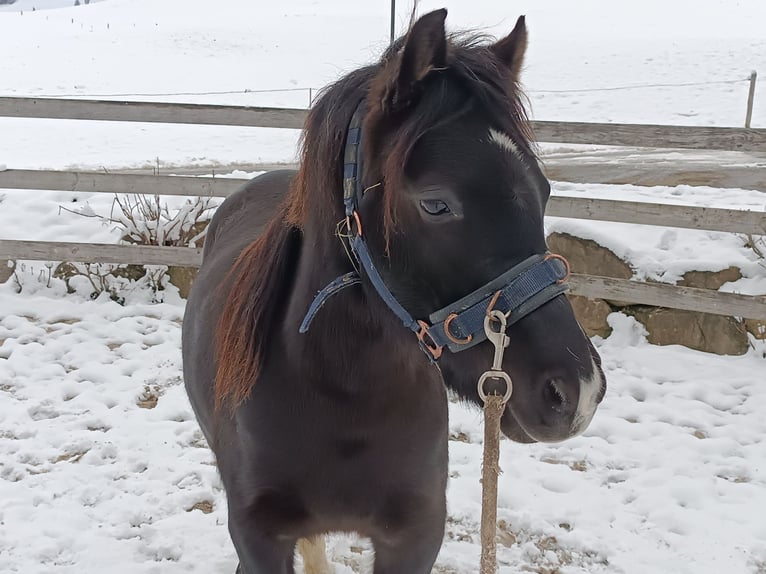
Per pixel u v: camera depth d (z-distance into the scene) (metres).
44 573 2.44
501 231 1.19
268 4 32.94
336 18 26.72
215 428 1.78
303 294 1.49
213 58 19.06
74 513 2.74
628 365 4.04
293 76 16.66
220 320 1.68
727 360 4.09
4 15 30.72
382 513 1.59
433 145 1.18
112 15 30.62
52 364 3.89
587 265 4.50
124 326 4.40
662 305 4.11
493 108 1.20
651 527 2.75
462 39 1.36
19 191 5.41
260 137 10.07
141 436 3.27
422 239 1.24
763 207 5.05
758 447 3.28
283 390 1.50
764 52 15.23
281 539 1.61
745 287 4.17
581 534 2.70
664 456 3.21
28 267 4.87
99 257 4.67
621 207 4.23
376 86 1.26
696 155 7.13
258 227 2.14
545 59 15.77
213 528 2.70
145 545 2.59
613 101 11.49
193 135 10.10
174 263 4.69
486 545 1.43
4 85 14.52
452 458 3.18
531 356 1.23
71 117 4.66
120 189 4.73
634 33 20.50
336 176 1.37
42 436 3.24
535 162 1.24
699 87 12.12
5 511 2.72
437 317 1.28
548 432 1.23
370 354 1.43
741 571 2.52
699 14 24.58
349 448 1.51
